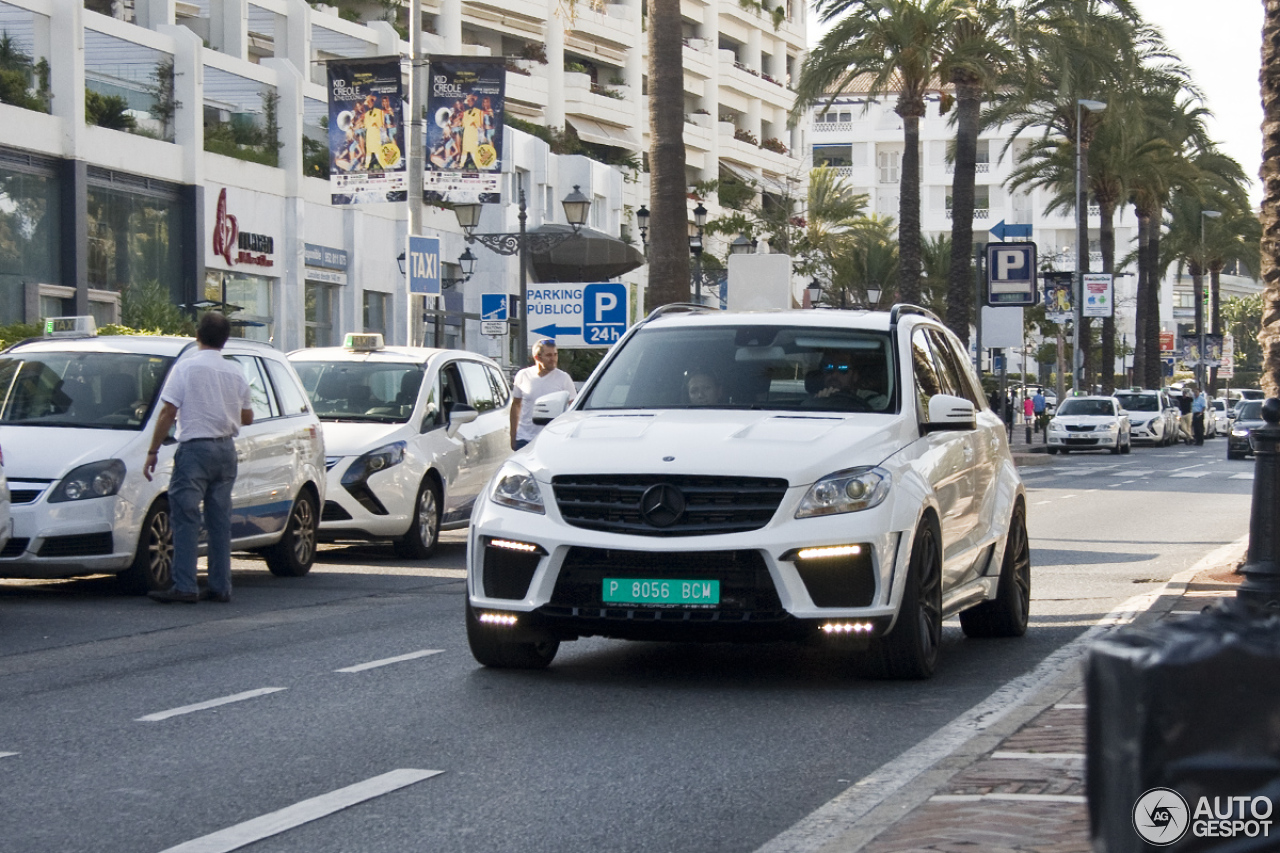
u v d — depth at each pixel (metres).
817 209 82.31
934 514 8.55
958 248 44.44
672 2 25.47
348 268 48.88
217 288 42.56
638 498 7.96
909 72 41.09
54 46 36.72
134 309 36.34
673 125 25.53
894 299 86.00
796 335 9.52
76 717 7.41
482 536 8.29
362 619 11.25
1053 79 44.09
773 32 89.50
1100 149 60.56
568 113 69.88
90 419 12.91
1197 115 63.03
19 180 35.50
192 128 41.09
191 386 12.14
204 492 12.30
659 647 9.82
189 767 6.29
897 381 9.12
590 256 36.94
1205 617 2.29
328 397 16.84
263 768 6.27
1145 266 72.06
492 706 7.68
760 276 31.23
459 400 17.78
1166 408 63.81
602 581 7.97
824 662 9.20
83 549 12.13
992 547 10.12
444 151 25.77
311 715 7.44
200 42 41.47
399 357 17.33
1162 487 31.27
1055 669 8.95
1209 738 2.14
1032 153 64.00
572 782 6.00
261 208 44.66
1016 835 4.70
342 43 51.25
